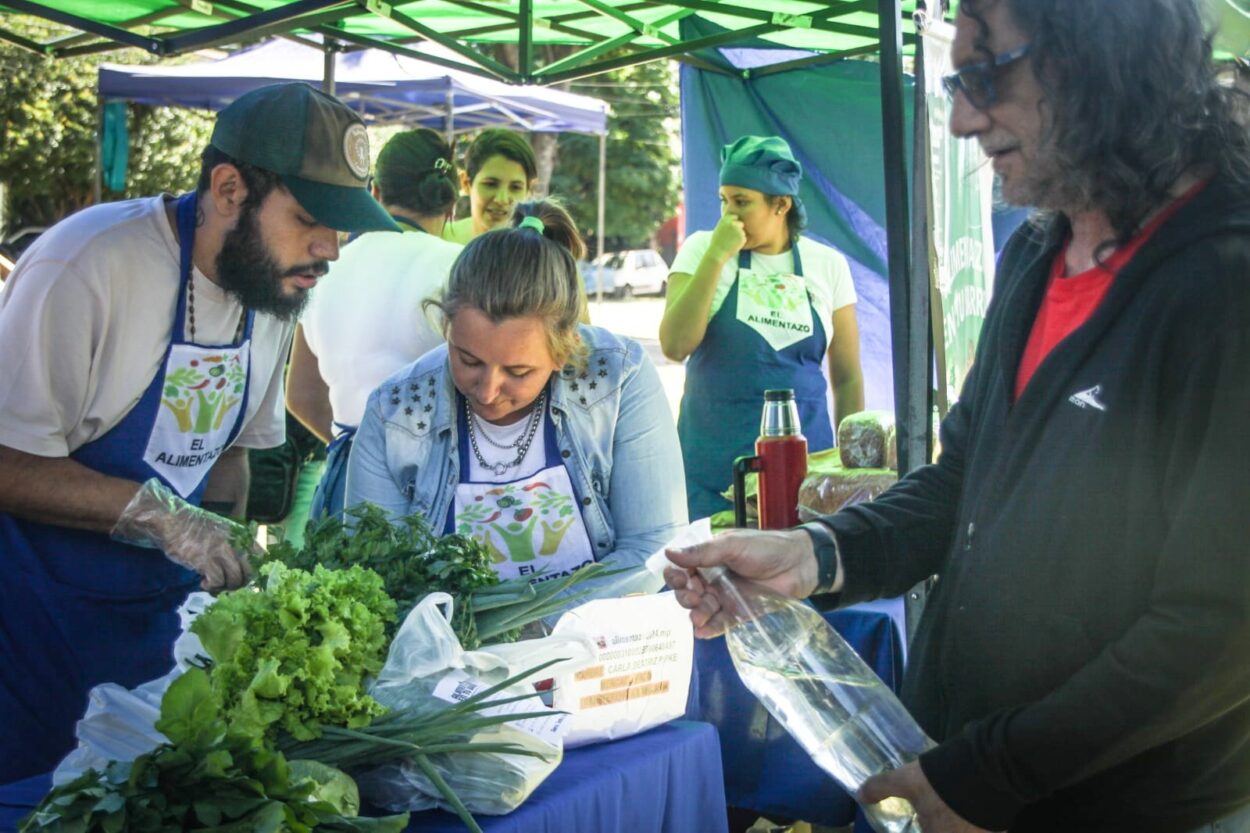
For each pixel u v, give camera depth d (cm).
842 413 443
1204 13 143
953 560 165
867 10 430
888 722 168
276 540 199
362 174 251
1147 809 146
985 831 144
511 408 230
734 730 299
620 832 190
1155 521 140
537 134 2370
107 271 238
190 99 914
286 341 279
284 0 457
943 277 266
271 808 143
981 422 169
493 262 216
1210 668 131
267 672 158
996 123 150
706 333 423
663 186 2958
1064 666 146
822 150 526
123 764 147
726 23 503
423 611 177
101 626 248
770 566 176
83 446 249
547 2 478
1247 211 138
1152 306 140
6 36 457
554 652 188
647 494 242
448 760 171
